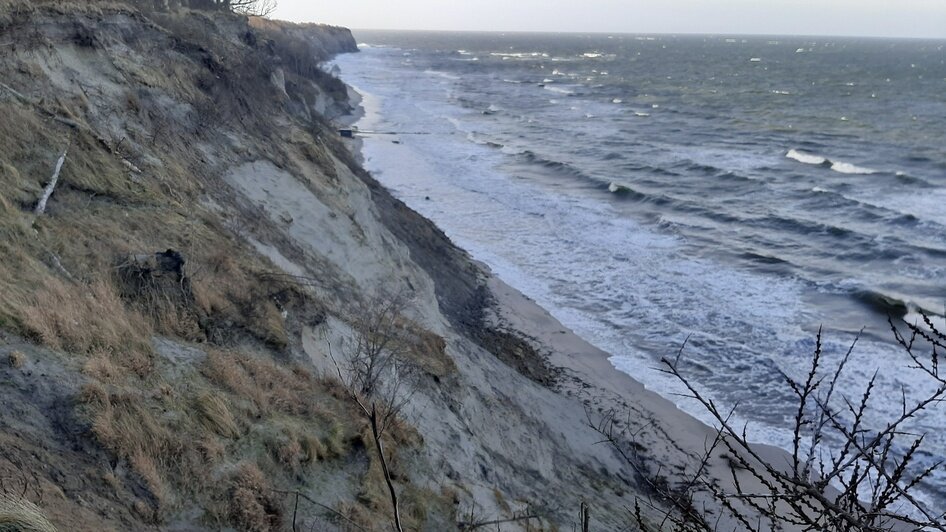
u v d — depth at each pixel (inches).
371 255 868.6
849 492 152.7
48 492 285.1
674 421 751.7
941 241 1338.6
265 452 381.4
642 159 2139.5
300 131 1154.0
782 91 4490.7
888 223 1462.8
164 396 377.7
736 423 743.7
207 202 681.6
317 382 490.6
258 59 1381.6
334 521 361.7
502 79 5083.7
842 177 1916.8
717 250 1293.1
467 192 1681.8
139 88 785.6
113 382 364.5
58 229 479.2
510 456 576.7
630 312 1025.5
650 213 1539.1
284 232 758.5
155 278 472.1
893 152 2277.3
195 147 792.9
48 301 392.2
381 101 3346.5
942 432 697.0
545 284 1128.2
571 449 654.5
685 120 3070.9
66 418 329.4
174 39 976.9
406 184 1731.1
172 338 443.2
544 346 912.9
